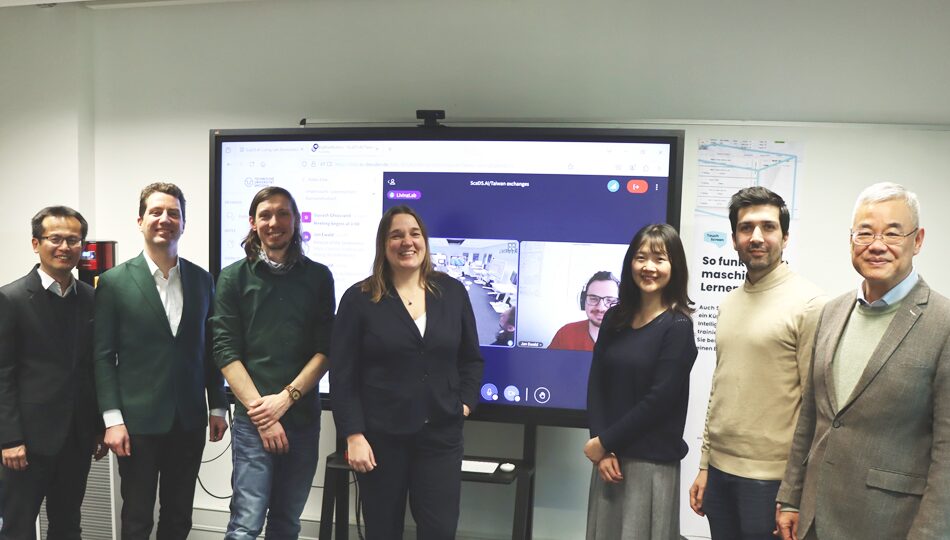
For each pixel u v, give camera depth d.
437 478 2.47
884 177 3.12
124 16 3.71
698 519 3.22
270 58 3.58
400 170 3.10
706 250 3.22
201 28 3.63
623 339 2.34
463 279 3.06
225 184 3.24
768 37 3.19
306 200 3.19
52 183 3.73
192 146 3.67
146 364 2.64
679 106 3.26
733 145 3.19
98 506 3.39
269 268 2.62
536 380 3.01
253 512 2.57
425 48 3.44
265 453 2.61
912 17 3.09
